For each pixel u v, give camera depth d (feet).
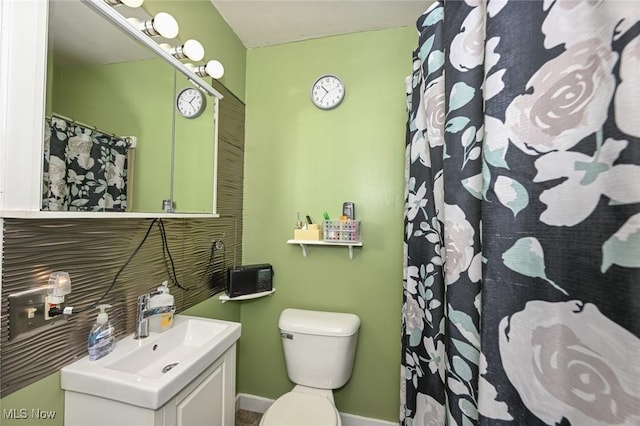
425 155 3.41
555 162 1.50
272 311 5.65
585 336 1.33
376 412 5.14
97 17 2.59
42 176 2.11
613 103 1.25
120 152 2.93
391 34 5.21
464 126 2.24
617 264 1.21
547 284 1.51
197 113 4.28
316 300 5.44
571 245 1.41
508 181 1.69
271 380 5.64
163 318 3.50
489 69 1.81
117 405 2.39
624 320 1.17
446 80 2.44
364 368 5.20
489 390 1.70
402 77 5.13
